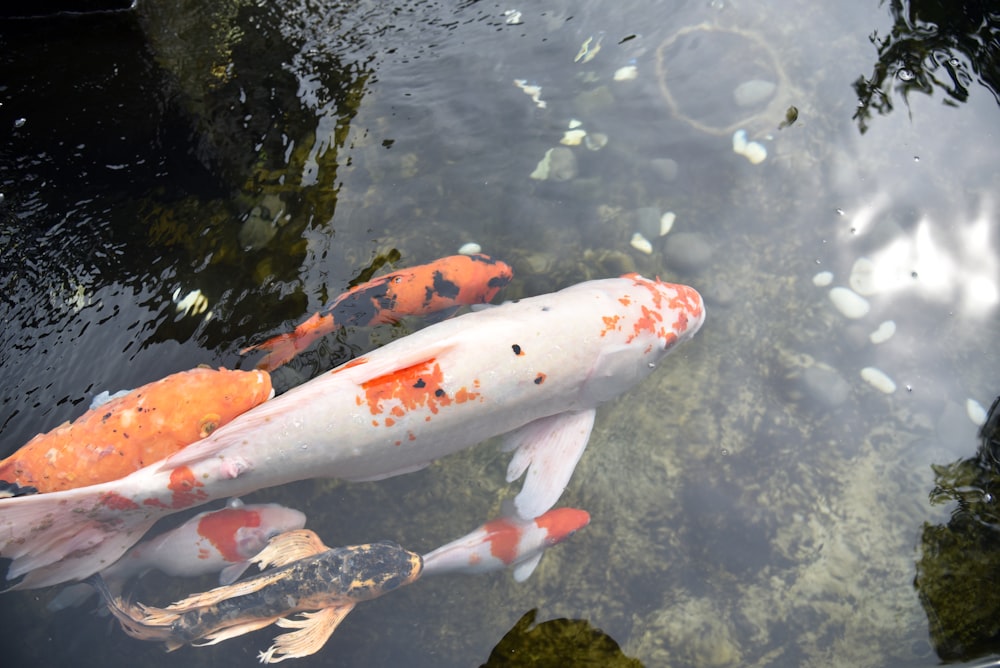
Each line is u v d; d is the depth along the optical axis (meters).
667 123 1.45
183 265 1.34
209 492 1.20
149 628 1.18
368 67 1.50
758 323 1.35
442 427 1.21
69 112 1.45
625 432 1.30
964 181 1.39
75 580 1.20
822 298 1.35
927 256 1.36
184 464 1.19
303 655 1.18
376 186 1.41
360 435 1.20
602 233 1.38
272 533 1.22
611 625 1.21
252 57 1.50
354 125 1.45
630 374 1.27
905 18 1.51
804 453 1.28
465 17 1.54
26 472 1.19
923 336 1.32
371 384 1.19
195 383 1.21
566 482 1.25
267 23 1.53
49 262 1.34
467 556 1.21
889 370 1.31
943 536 1.23
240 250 1.36
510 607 1.22
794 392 1.31
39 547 1.18
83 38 1.52
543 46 1.51
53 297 1.32
